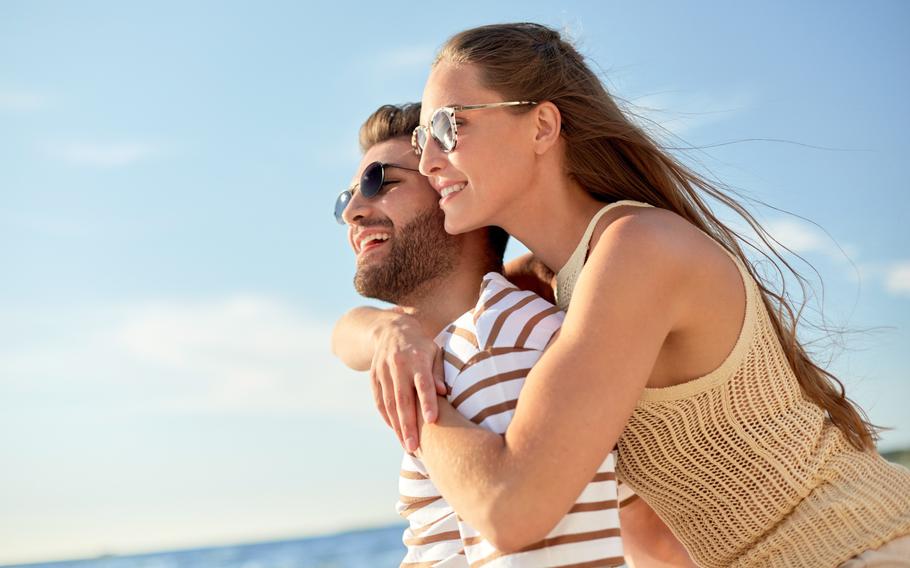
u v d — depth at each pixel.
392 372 1.79
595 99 2.15
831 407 2.03
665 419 1.88
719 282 1.83
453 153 2.09
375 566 49.81
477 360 1.73
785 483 1.90
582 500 1.60
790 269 2.23
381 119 2.53
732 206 2.27
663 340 1.73
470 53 2.13
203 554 54.06
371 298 2.43
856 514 1.86
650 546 2.38
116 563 59.12
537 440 1.54
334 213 2.59
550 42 2.19
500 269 2.44
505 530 1.52
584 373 1.58
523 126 2.08
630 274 1.70
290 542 54.22
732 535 1.96
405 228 2.37
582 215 2.10
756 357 1.90
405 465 2.02
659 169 2.15
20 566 63.19
